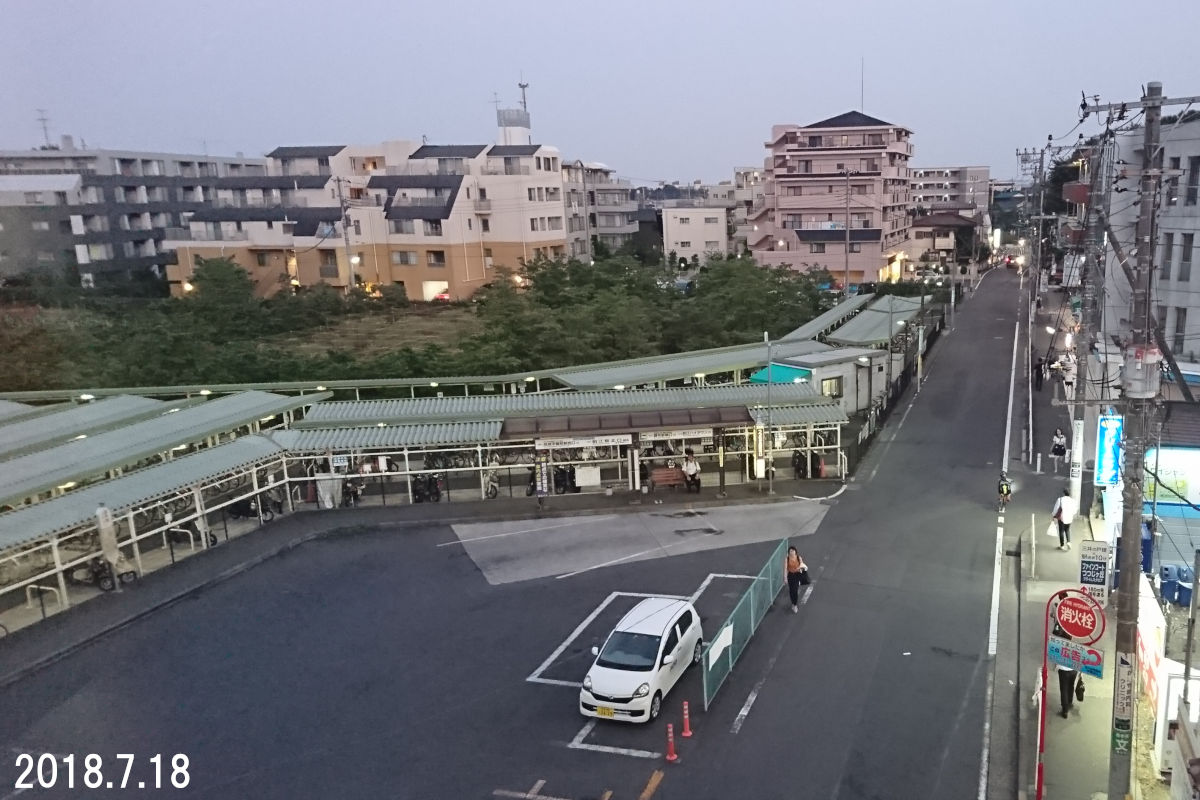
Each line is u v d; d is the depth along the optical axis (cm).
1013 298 7150
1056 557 2102
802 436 2958
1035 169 6084
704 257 9219
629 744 1397
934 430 3409
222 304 5462
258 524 2544
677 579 2077
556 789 1286
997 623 1792
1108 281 3612
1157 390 1090
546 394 3069
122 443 2594
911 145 9075
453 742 1422
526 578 2123
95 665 1739
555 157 7831
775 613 1877
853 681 1573
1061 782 1245
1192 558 1747
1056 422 3453
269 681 1652
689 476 2706
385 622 1903
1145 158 1084
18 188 7338
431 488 2725
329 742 1434
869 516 2477
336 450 2600
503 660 1703
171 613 1988
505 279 5259
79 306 5856
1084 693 1490
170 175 8856
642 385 3180
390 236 7169
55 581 2173
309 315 5800
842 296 6206
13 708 1579
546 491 2722
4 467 2375
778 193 8256
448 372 3866
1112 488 1936
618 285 5150
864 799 1241
